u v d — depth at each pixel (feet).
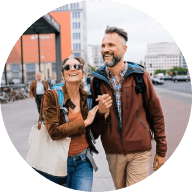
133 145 5.63
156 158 6.05
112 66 5.46
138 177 5.83
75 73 5.04
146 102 5.68
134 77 5.51
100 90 5.60
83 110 5.22
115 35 5.40
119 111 5.62
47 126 4.88
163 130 5.82
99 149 9.71
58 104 5.00
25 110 19.65
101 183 7.03
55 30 26.78
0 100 22.65
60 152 5.04
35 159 5.11
